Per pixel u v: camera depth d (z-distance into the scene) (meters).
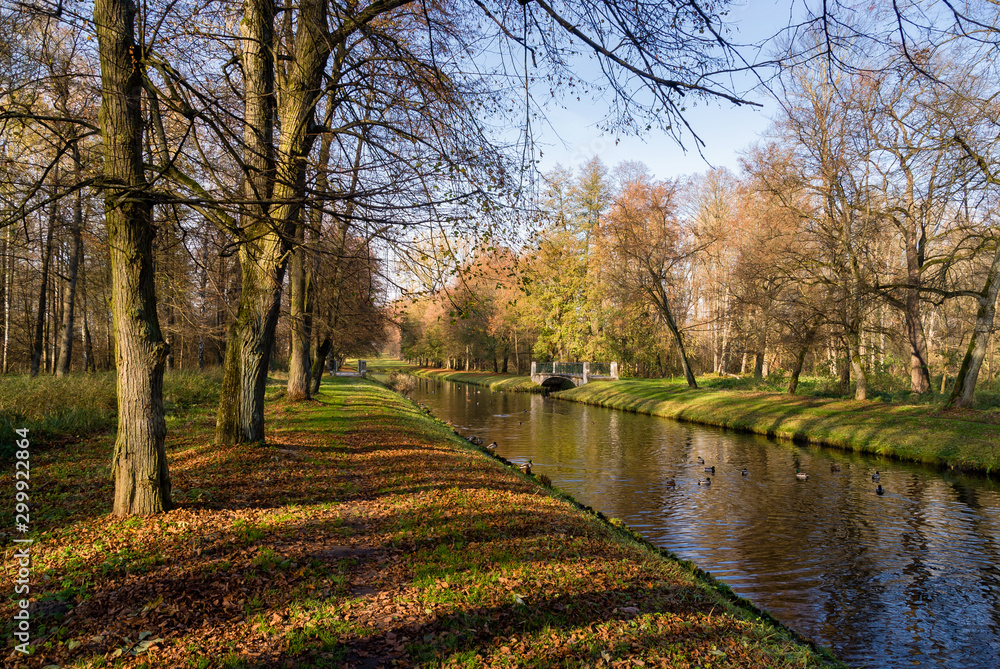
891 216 23.22
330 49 7.90
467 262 6.84
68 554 5.59
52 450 10.36
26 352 31.97
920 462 16.98
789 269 24.23
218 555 5.75
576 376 47.03
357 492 8.63
